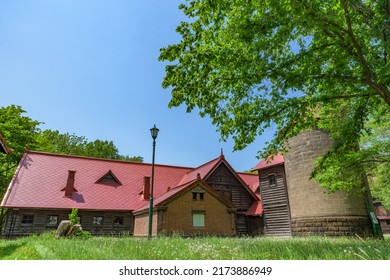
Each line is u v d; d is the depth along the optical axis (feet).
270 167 90.33
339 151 42.91
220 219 79.00
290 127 40.65
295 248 24.61
